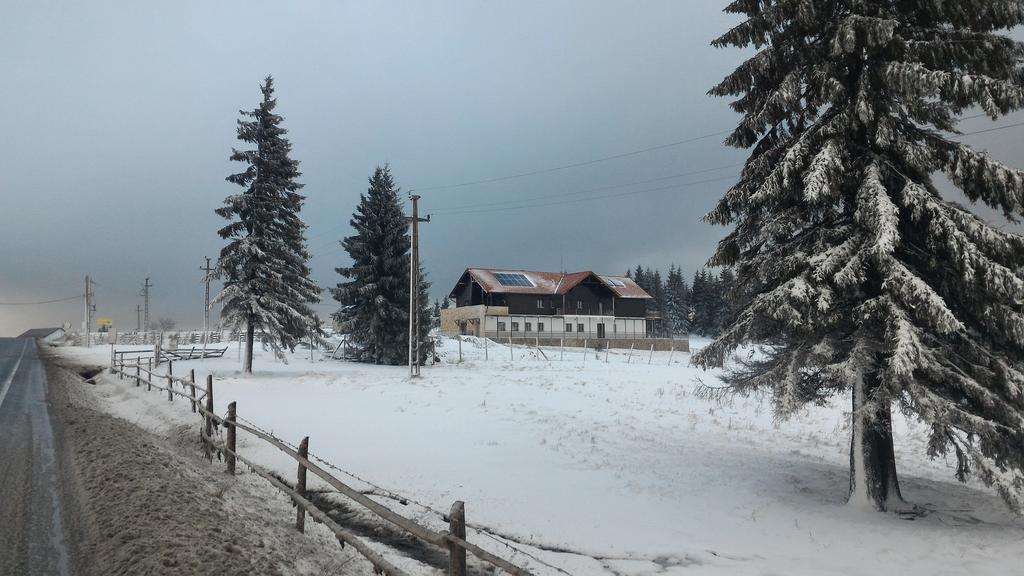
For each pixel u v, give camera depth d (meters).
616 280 83.88
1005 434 9.65
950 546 8.80
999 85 8.91
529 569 8.37
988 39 9.55
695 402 23.17
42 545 6.51
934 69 9.76
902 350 8.88
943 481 13.30
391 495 11.43
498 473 13.03
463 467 13.47
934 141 10.17
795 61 10.99
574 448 15.26
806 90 11.28
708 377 32.72
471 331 74.56
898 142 10.02
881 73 9.80
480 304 75.75
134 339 80.31
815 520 10.09
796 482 12.52
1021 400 9.41
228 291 32.56
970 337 10.17
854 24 9.77
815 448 16.08
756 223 11.57
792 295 9.74
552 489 11.95
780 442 16.66
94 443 11.59
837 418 20.12
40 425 14.83
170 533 6.45
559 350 59.41
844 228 10.46
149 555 5.84
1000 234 9.30
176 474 9.52
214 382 28.59
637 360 51.84
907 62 9.56
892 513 10.48
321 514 7.67
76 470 9.85
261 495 10.48
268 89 34.38
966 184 9.97
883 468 10.70
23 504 7.99
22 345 65.06
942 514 10.62
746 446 15.98
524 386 27.47
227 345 58.53
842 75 10.48
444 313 81.75
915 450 16.06
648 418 19.67
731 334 11.16
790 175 10.41
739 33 11.14
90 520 7.30
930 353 9.25
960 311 10.17
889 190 10.40
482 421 18.77
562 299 75.62
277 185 34.25
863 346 9.69
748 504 11.04
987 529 9.77
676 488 12.00
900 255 10.27
